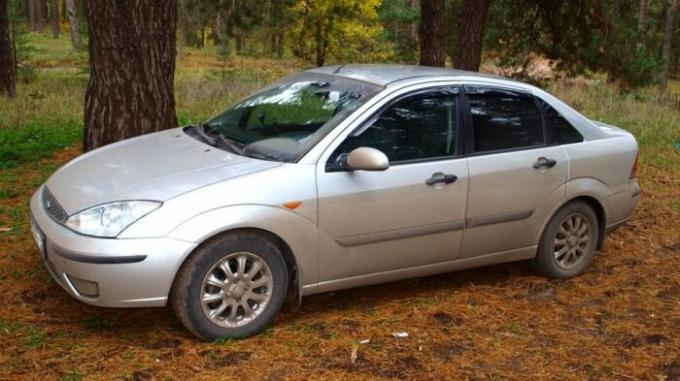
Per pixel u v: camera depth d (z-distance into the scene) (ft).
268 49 63.93
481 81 16.42
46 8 194.49
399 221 14.79
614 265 19.44
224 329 13.37
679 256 20.52
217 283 13.15
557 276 17.84
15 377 11.81
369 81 15.69
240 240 13.15
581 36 45.91
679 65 107.34
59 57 100.68
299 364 12.80
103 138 21.57
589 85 60.23
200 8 63.31
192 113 40.68
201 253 12.83
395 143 14.89
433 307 15.78
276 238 13.61
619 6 45.06
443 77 16.03
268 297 13.71
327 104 15.30
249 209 13.05
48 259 13.37
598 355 13.94
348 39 62.49
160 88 21.84
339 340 13.83
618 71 46.03
